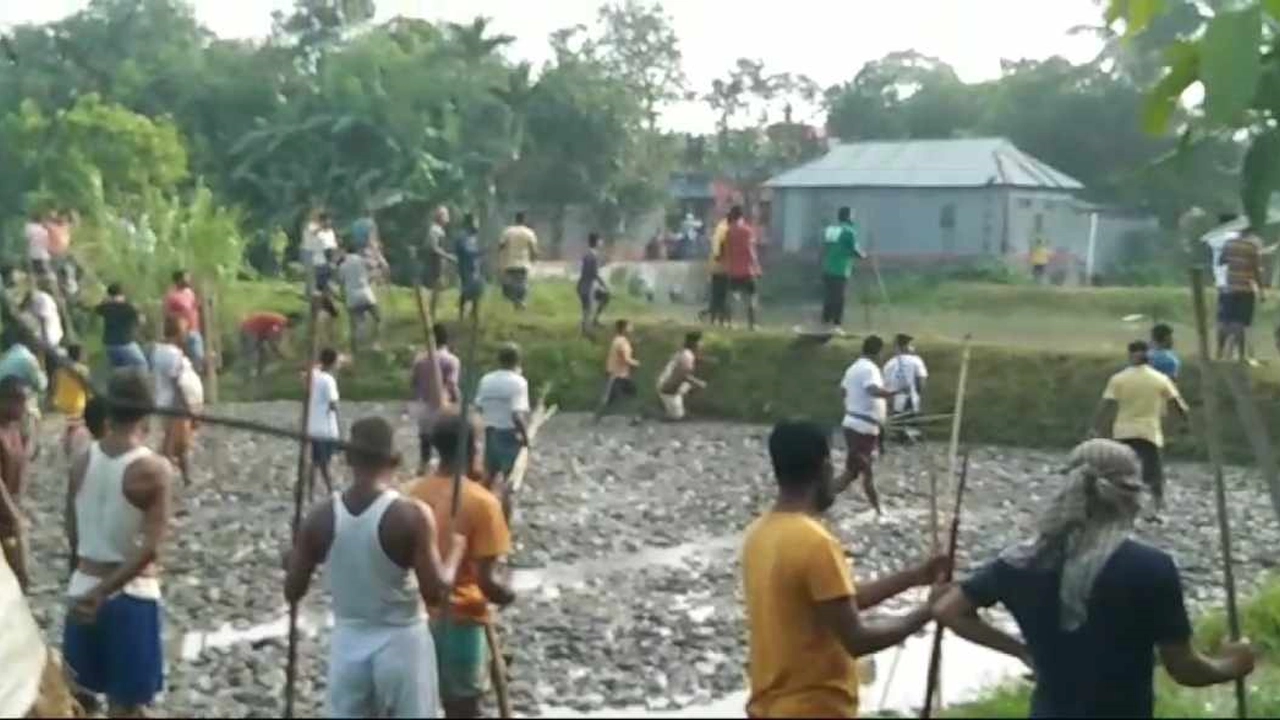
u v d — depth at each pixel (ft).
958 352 135.64
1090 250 235.40
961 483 43.24
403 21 242.99
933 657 32.94
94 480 38.70
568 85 232.94
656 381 140.15
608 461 110.73
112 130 185.57
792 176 243.40
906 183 236.02
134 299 141.79
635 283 195.72
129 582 38.58
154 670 39.60
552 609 65.10
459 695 38.78
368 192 206.69
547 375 140.97
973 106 320.29
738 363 139.74
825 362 138.41
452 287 151.84
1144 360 87.92
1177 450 119.34
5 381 56.03
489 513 38.37
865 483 89.25
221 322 148.25
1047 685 28.48
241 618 62.13
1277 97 25.84
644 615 64.28
